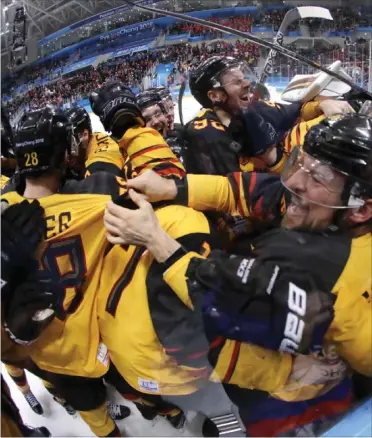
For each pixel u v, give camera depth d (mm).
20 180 1079
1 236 950
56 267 1012
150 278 992
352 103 1367
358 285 846
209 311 875
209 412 1012
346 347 854
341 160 854
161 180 1104
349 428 857
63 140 1021
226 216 1117
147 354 987
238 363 914
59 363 1087
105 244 1067
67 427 1224
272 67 1367
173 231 1020
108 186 1104
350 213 892
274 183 1087
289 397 938
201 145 1235
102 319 1058
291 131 1276
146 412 1140
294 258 844
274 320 807
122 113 1218
